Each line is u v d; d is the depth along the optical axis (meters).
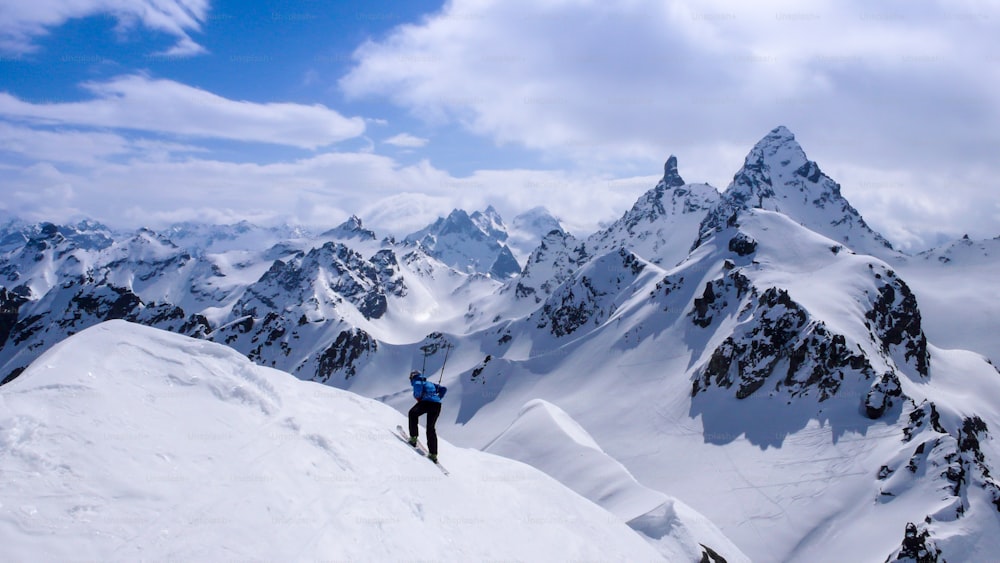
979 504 53.09
